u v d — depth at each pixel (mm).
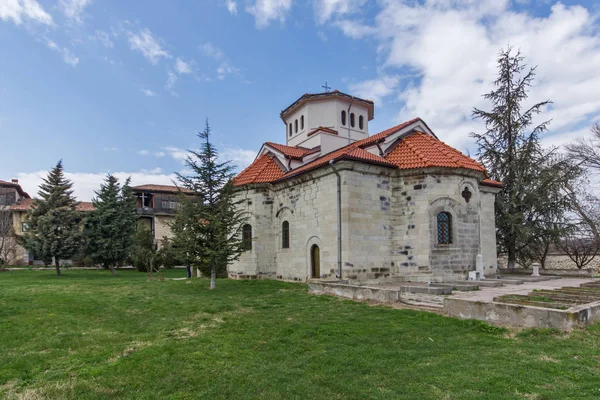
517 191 27828
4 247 39219
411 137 21859
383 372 6578
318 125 26688
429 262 18312
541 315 8820
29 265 45094
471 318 9977
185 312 12328
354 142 24688
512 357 7082
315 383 6176
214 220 17328
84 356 7938
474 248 19469
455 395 5523
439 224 18984
